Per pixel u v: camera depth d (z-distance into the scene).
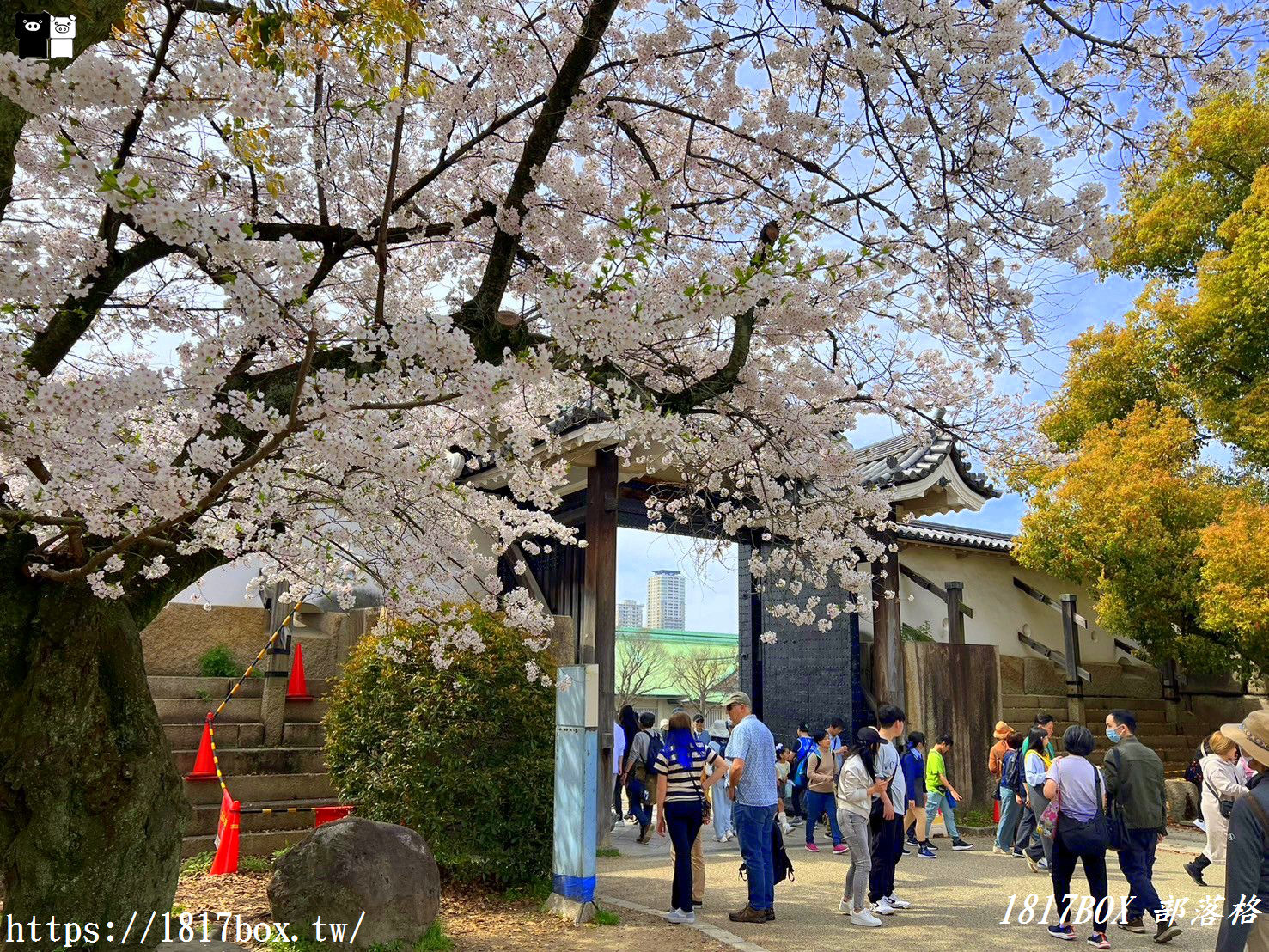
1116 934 6.82
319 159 5.64
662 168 6.84
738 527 7.91
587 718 7.00
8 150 3.75
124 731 4.14
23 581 4.14
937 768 10.94
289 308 3.04
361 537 5.21
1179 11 5.37
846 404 7.08
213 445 3.17
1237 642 13.23
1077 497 14.30
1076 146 5.77
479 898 7.30
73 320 4.39
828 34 5.52
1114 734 7.29
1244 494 13.45
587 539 10.87
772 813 7.11
